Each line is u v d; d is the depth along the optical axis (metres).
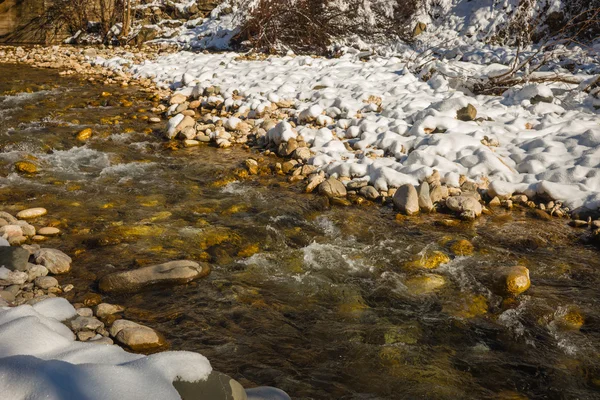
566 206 5.96
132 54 14.28
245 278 4.52
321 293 4.36
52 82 11.27
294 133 7.71
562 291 4.49
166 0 16.70
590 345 3.83
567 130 7.29
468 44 12.79
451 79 9.39
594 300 4.36
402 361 3.61
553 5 12.37
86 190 6.14
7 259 4.34
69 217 5.45
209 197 6.08
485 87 9.21
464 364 3.61
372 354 3.67
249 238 5.18
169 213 5.63
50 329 3.27
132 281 4.25
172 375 2.82
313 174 6.64
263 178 6.71
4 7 15.58
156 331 3.69
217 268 4.65
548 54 9.67
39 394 2.57
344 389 3.34
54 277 4.38
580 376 3.53
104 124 8.53
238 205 5.88
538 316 4.14
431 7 14.23
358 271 4.70
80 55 14.18
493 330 3.98
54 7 16.14
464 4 13.91
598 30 11.87
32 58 13.66
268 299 4.24
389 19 14.30
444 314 4.15
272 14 14.09
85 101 9.80
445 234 5.43
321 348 3.71
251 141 8.02
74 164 6.90
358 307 4.20
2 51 14.38
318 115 8.22
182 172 6.78
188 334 3.77
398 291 4.42
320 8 13.96
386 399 3.27
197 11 16.58
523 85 9.11
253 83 10.25
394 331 3.92
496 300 4.35
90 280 4.37
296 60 11.83
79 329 3.64
